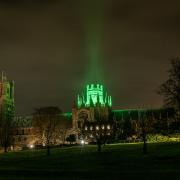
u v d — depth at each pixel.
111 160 118.12
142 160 112.44
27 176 81.50
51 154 160.75
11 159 149.50
